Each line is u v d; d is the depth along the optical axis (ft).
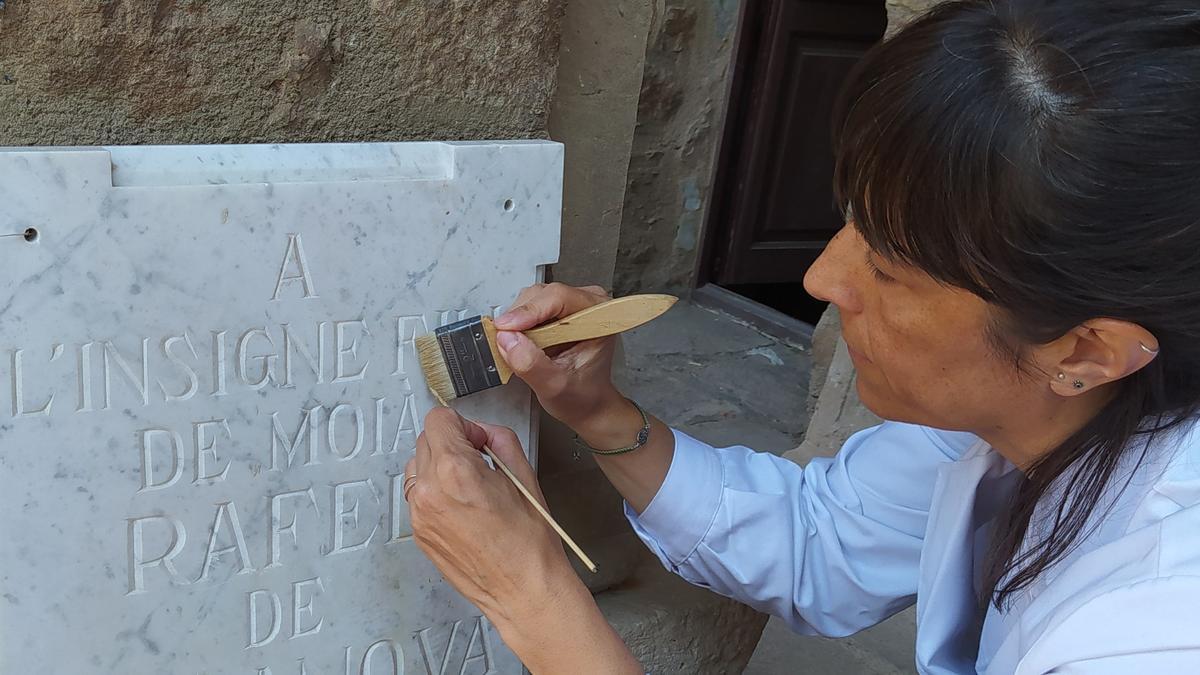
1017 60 1.95
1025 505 2.80
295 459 3.32
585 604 2.87
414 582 3.74
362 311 3.29
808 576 3.73
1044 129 1.90
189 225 2.90
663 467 3.67
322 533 3.46
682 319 12.23
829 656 6.45
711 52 11.84
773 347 11.62
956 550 3.23
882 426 3.88
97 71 2.97
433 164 3.39
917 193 2.06
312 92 3.35
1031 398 2.45
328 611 3.56
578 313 3.19
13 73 2.87
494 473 2.95
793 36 11.88
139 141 3.11
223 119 3.23
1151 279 1.97
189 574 3.22
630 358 10.94
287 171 3.11
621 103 4.58
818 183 12.84
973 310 2.26
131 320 2.89
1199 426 2.39
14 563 2.90
